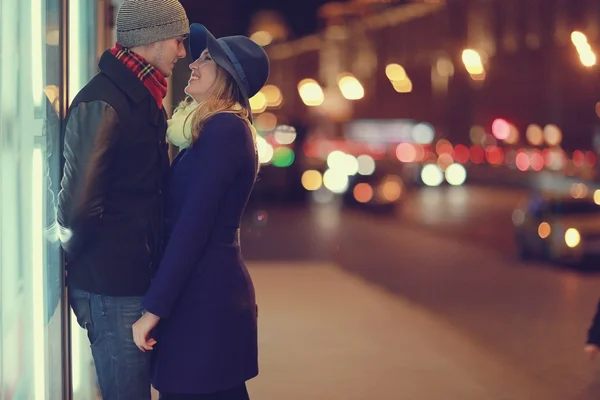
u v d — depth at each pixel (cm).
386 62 5259
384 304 1262
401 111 5484
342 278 1512
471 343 1018
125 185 461
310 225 2480
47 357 486
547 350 990
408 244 2067
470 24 4066
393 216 2803
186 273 454
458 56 4481
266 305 1247
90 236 457
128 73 459
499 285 1464
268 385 819
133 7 460
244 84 475
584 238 1675
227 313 470
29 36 454
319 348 978
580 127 4347
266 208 2931
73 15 575
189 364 466
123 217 462
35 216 476
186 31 473
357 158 2981
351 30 5500
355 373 869
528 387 830
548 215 1752
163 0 463
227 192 468
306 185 3069
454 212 3009
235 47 475
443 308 1244
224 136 459
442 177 4466
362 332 1069
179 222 454
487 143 5056
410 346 995
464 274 1590
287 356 938
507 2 3453
